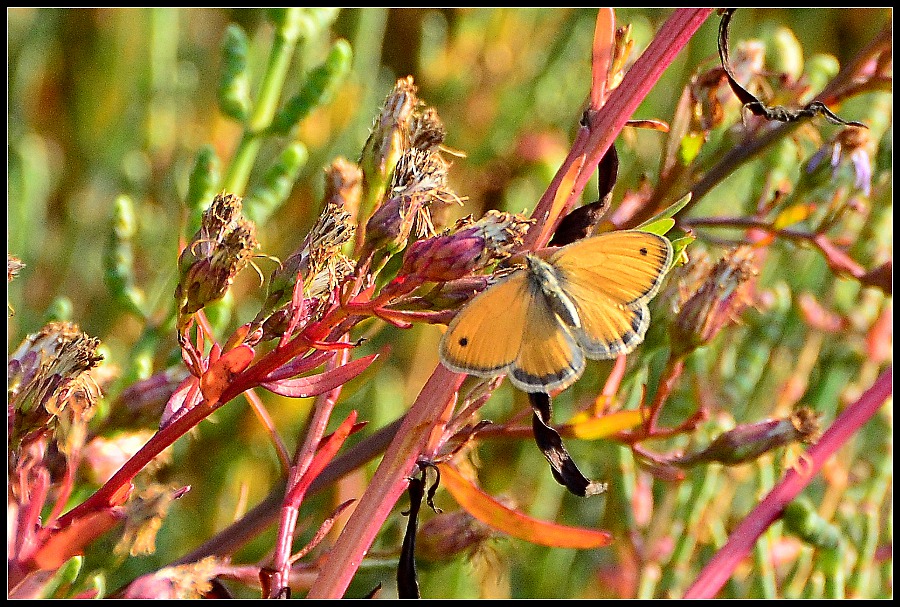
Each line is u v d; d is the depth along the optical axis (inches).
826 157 19.1
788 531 19.1
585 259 17.8
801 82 19.1
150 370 19.5
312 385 17.0
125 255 19.7
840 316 21.6
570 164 17.3
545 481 21.9
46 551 16.6
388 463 17.1
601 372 21.1
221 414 21.6
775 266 22.0
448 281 17.0
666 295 18.7
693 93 18.9
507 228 17.0
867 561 20.1
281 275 17.2
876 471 20.8
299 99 20.0
